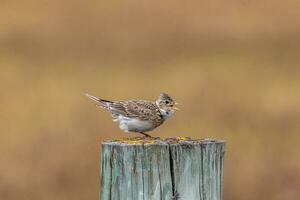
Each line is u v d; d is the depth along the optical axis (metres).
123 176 7.84
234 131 19.88
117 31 35.97
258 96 23.66
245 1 39.09
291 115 21.39
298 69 28.81
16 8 39.44
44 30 36.25
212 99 22.38
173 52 32.59
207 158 7.88
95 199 16.72
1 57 30.91
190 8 39.34
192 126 20.16
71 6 39.59
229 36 35.44
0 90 24.61
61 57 31.55
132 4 39.69
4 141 18.94
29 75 27.70
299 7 38.69
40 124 20.50
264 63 30.02
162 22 37.50
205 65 29.94
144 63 30.38
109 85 26.30
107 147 7.89
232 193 16.58
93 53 32.25
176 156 7.80
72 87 25.66
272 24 37.25
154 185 7.79
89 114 20.98
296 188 16.48
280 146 19.14
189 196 7.82
